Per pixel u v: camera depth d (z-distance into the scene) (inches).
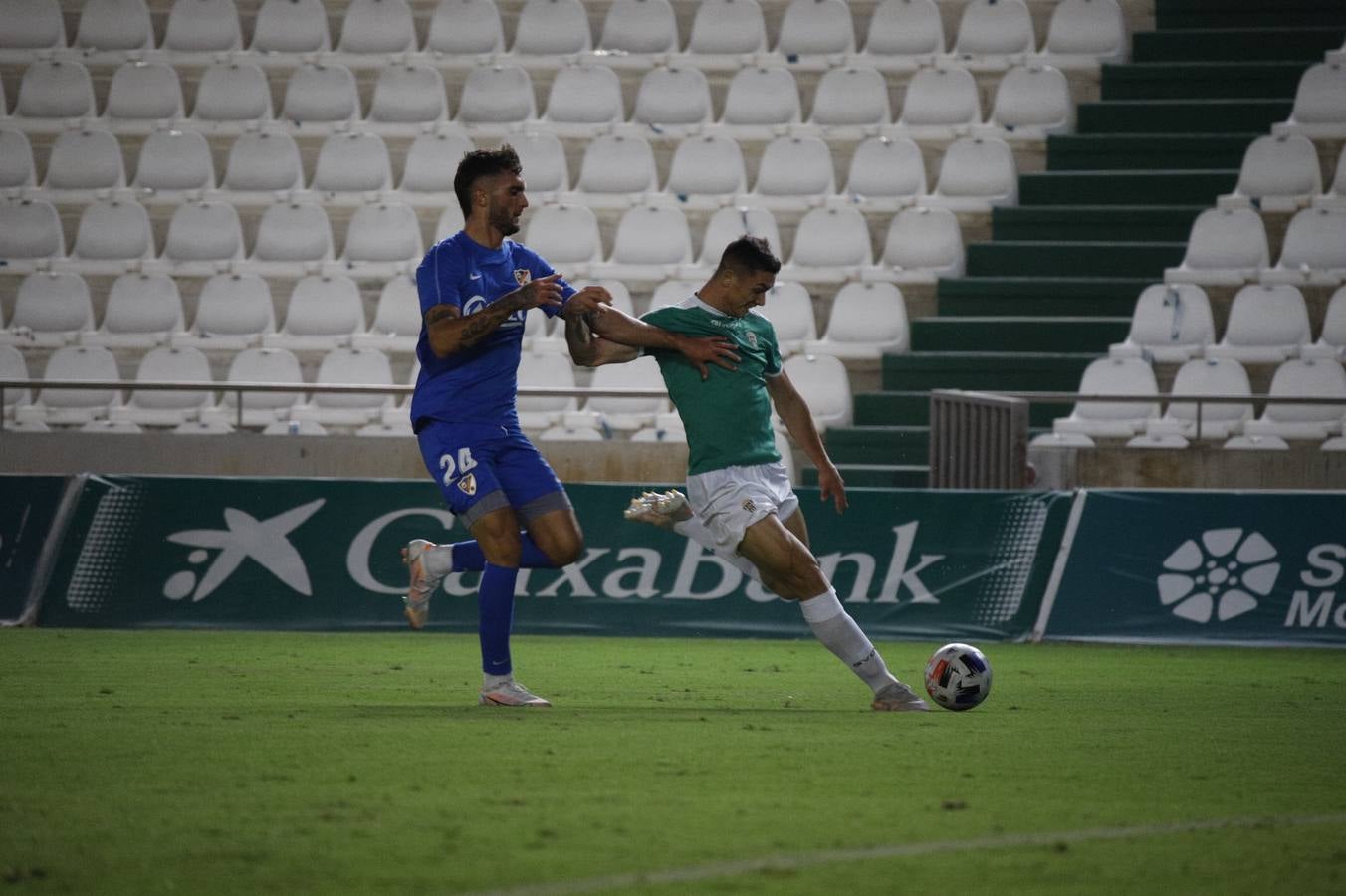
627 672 1198.3
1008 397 1659.7
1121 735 847.7
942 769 709.9
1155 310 2066.9
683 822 578.9
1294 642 1466.5
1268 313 2043.6
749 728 836.0
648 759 721.6
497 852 526.0
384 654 1314.0
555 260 2325.3
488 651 945.5
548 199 2396.7
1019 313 2197.3
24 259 2421.3
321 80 2583.7
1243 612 1480.1
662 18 2615.7
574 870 502.0
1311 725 911.7
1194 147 2337.6
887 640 1504.7
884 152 2377.0
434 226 2469.2
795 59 2522.1
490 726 832.3
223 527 1545.3
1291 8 2504.9
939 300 2214.6
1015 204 2333.9
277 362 2202.3
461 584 1533.0
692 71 2524.6
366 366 2186.3
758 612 1509.6
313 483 1547.7
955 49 2605.8
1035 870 514.3
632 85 2608.3
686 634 1507.1
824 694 1051.9
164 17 2763.3
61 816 582.9
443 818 581.3
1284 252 2124.8
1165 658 1370.6
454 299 902.4
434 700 985.5
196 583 1539.1
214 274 2370.8
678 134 2459.4
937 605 1510.8
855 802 623.2
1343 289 2033.7
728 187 2397.9
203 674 1139.3
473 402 923.4
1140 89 2437.3
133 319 2332.7
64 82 2605.8
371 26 2659.9
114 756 724.0
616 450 1850.4
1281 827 589.6
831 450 2039.9
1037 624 1502.2
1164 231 2251.5
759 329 925.8
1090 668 1278.3
